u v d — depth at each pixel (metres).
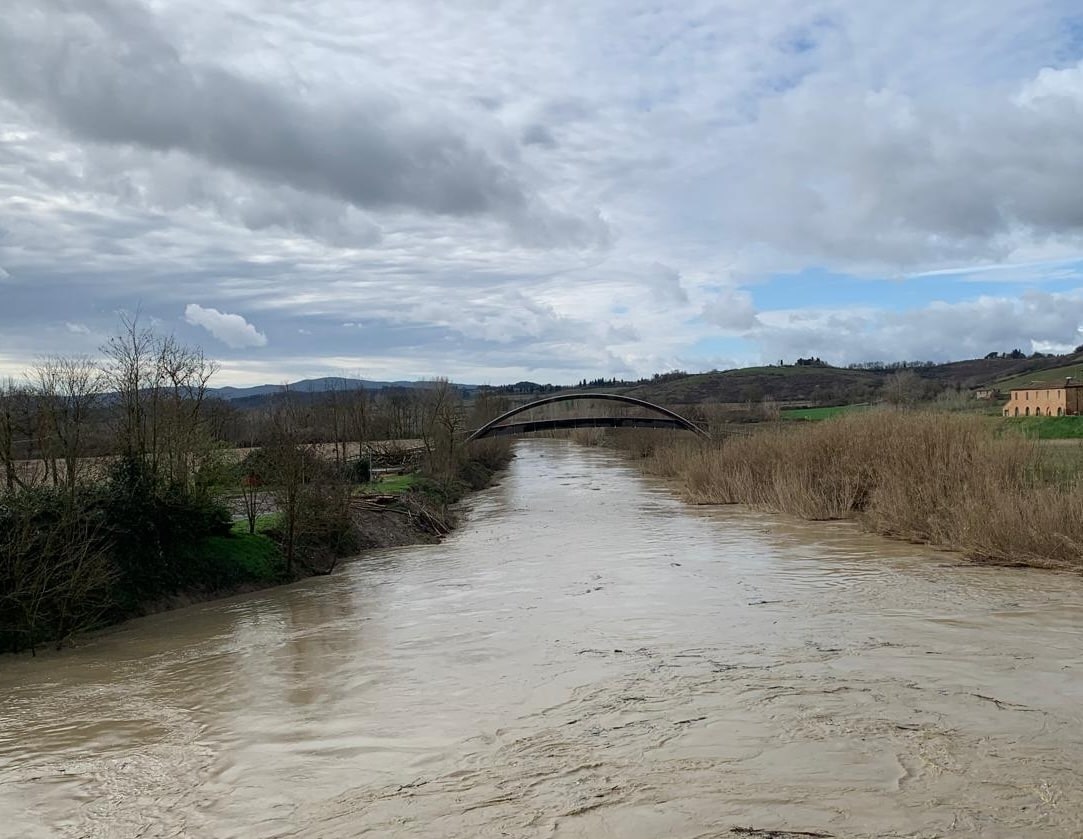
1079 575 17.05
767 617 13.59
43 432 17.45
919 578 17.12
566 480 56.34
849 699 8.87
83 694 10.86
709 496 37.28
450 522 32.06
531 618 14.20
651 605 14.90
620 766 7.24
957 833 5.66
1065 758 6.98
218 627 15.02
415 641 12.94
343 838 6.16
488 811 6.45
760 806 6.23
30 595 13.49
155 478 17.88
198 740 8.77
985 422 26.77
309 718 9.30
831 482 29.92
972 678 9.57
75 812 7.04
